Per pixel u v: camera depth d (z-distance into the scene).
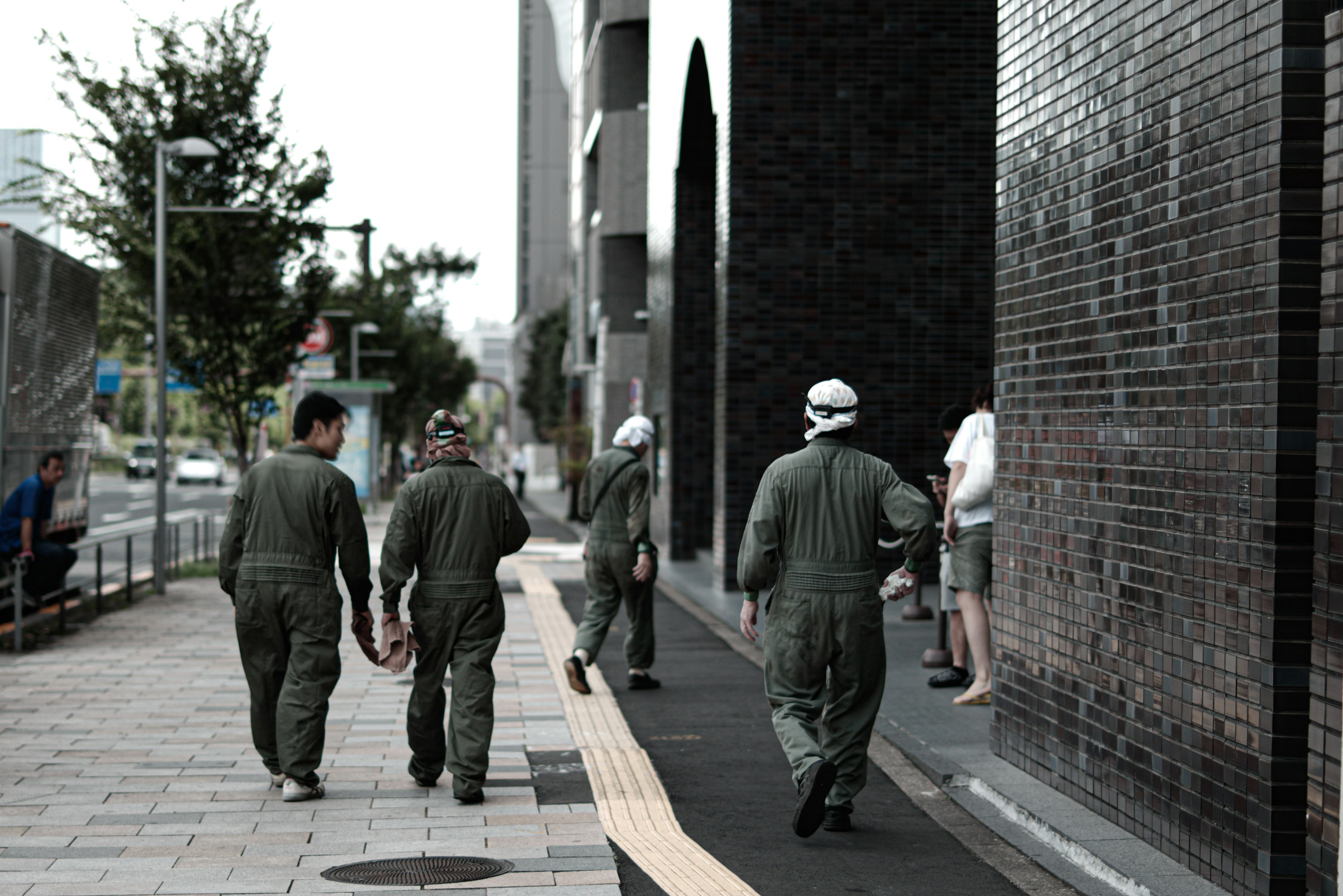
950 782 6.30
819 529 5.35
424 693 6.03
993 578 6.71
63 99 18.17
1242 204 4.44
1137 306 5.19
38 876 4.62
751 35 14.66
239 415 19.81
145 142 18.03
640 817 5.66
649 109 23.53
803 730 5.22
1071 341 5.81
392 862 4.86
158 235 16.30
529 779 6.34
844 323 14.84
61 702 8.34
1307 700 4.19
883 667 5.45
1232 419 4.47
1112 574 5.36
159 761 6.64
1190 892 4.48
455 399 63.44
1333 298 3.93
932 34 14.76
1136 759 5.14
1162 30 5.02
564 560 20.97
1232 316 4.48
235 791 6.01
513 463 50.75
